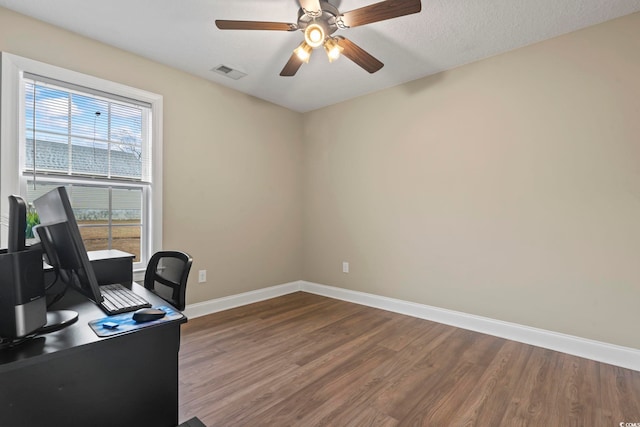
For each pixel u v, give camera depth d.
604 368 2.15
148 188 2.88
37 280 0.94
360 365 2.17
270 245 3.88
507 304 2.67
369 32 2.42
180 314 1.16
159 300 1.36
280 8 2.16
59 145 2.39
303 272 4.29
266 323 2.97
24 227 1.00
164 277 1.97
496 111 2.74
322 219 4.08
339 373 2.06
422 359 2.27
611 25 2.25
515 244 2.64
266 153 3.83
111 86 2.59
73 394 0.94
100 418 0.99
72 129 2.45
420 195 3.20
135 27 2.37
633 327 2.16
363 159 3.67
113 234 2.68
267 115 3.84
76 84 2.43
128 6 2.13
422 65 2.94
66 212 0.99
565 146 2.42
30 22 2.23
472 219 2.87
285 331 2.78
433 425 1.58
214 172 3.31
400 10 1.81
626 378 2.02
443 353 2.37
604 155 2.27
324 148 4.06
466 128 2.91
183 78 3.06
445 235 3.03
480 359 2.27
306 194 4.27
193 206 3.14
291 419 1.61
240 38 2.52
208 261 3.26
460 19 2.25
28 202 2.25
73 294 1.45
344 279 3.84
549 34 2.43
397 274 3.37
